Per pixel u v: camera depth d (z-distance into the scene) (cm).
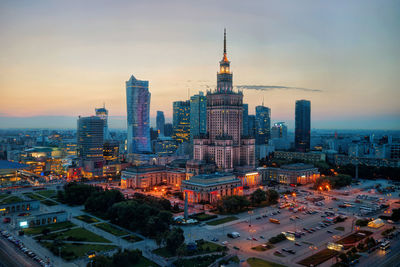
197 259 18925
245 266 18212
